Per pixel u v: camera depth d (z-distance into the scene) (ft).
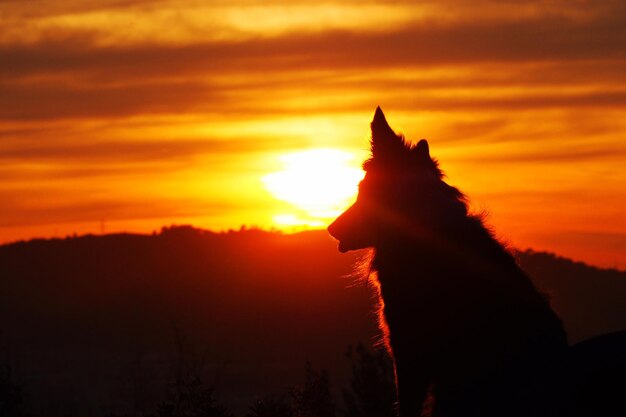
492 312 26.91
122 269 292.20
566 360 23.38
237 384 162.61
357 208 30.78
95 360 210.18
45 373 193.88
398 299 29.07
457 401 26.58
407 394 29.04
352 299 194.49
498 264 27.53
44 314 265.34
